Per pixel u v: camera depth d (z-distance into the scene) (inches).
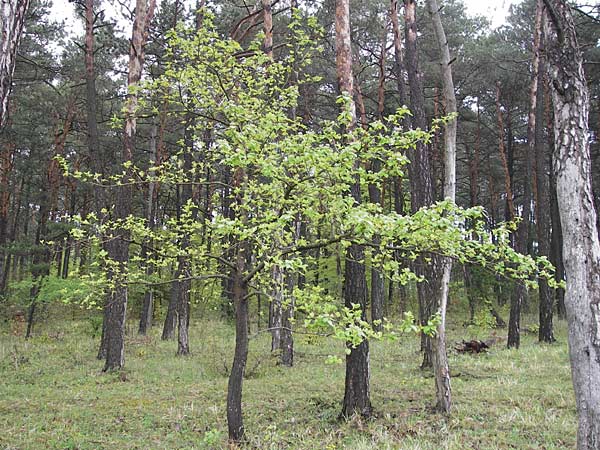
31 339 670.5
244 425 296.2
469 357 524.4
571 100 198.8
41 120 832.9
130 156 484.1
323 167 228.2
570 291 190.7
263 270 261.0
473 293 828.6
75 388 397.4
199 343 665.0
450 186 341.4
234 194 309.3
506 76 829.2
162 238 295.7
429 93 866.1
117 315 471.2
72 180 884.6
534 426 274.5
